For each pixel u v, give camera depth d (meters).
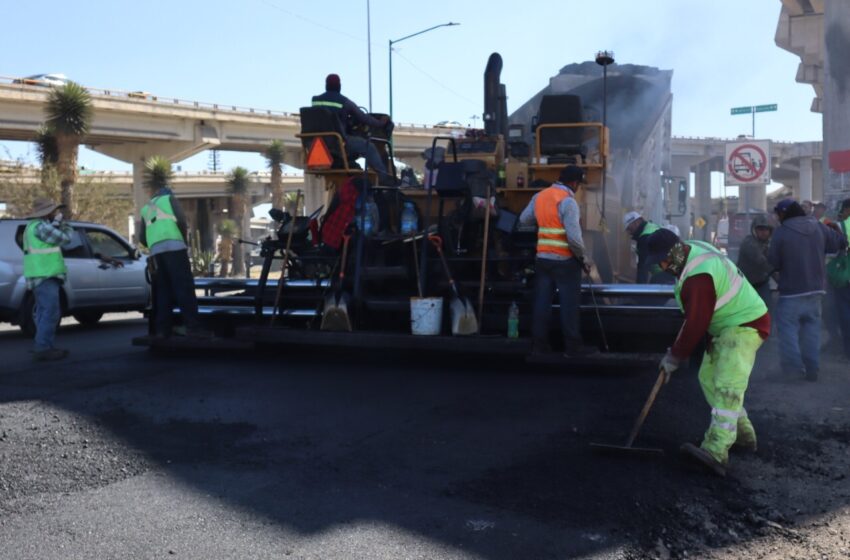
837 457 5.12
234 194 57.12
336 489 4.60
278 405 6.54
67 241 9.09
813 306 7.43
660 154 13.73
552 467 4.89
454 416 6.14
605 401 6.51
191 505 4.37
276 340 7.98
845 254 8.40
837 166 10.58
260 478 4.80
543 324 7.33
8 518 4.20
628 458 5.04
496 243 8.30
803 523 4.11
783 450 5.26
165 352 9.18
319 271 8.88
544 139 8.69
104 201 34.72
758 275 8.76
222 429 5.84
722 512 4.24
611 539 3.91
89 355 9.24
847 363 8.45
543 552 3.77
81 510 4.31
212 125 53.19
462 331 7.53
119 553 3.78
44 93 42.12
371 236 8.17
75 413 6.30
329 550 3.80
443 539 3.91
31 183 33.19
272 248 8.79
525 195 8.81
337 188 9.01
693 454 4.76
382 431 5.75
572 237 7.02
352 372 7.86
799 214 7.47
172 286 8.62
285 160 57.59
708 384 5.12
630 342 7.79
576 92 12.92
